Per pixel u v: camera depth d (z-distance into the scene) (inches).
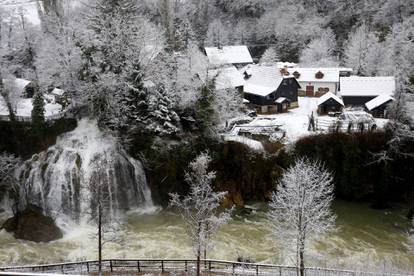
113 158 2011.6
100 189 1642.5
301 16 4645.7
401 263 1486.2
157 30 2583.7
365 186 2012.8
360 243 1652.3
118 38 2129.7
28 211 1803.6
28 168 1994.3
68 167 1961.1
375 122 2225.6
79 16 2465.6
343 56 4030.5
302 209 1158.3
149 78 2153.1
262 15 4783.5
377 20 4200.3
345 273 1277.1
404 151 2011.6
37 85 2150.6
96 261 1291.8
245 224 1817.2
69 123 2155.5
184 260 1307.8
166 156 2032.5
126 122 2091.5
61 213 1905.8
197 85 2186.3
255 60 4370.1
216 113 2132.1
